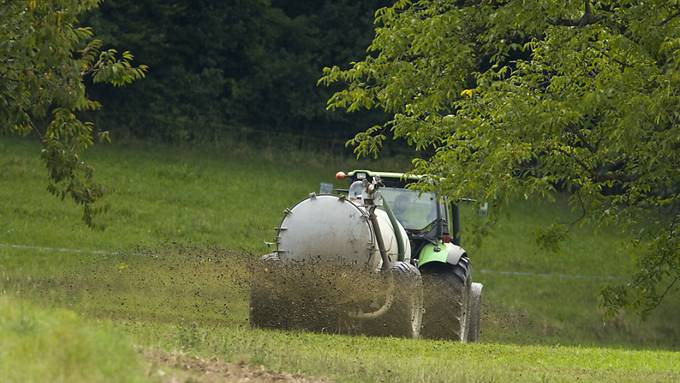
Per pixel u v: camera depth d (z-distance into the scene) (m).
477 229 42.72
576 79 42.00
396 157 144.75
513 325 86.25
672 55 38.53
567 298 100.12
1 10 36.28
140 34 136.12
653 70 38.41
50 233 92.75
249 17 144.50
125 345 22.61
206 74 141.38
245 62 144.75
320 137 147.25
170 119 137.62
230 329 38.09
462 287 46.81
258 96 144.75
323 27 148.25
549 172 42.44
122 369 20.88
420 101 43.88
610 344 85.88
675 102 36.97
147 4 138.88
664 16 38.56
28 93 37.62
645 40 38.25
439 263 47.44
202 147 135.75
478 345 41.34
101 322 29.05
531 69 43.81
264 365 27.08
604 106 38.44
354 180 50.44
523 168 42.47
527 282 104.25
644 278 44.19
